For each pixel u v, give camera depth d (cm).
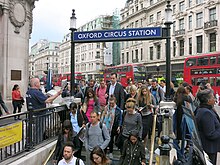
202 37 4322
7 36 1270
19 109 1187
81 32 903
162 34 829
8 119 550
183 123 441
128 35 855
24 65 1373
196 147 349
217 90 2150
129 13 7062
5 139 525
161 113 750
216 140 461
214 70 2203
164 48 5406
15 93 1168
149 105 693
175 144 495
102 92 821
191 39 4581
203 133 464
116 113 666
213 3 4044
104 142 569
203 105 484
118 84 798
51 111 722
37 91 668
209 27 4069
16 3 1313
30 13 1502
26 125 603
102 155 441
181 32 4747
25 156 571
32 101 658
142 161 505
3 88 1247
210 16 4169
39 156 607
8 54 1273
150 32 835
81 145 638
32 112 619
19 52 1338
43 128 680
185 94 554
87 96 717
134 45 6631
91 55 9762
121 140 614
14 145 558
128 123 608
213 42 4128
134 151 505
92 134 570
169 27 823
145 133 685
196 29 4431
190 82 2420
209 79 2234
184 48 4747
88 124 583
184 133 441
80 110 686
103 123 626
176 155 452
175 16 5003
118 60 7912
